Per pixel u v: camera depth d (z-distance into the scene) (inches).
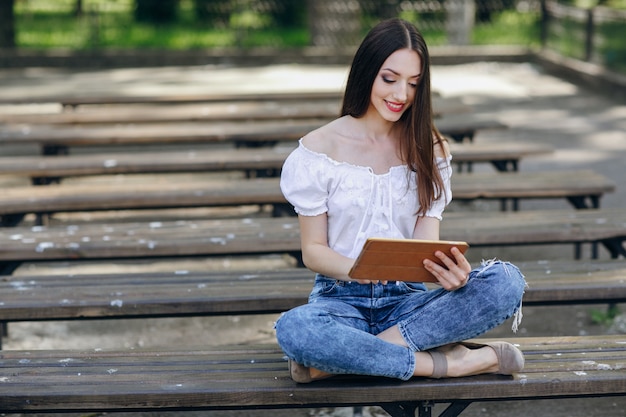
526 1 685.9
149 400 122.0
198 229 191.8
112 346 188.7
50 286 160.4
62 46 694.5
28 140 280.4
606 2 735.7
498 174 237.3
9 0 674.2
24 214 213.6
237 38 697.6
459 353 124.9
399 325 124.2
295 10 734.5
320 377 123.3
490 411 159.0
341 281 127.7
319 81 511.2
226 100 372.8
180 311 152.0
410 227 131.1
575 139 388.2
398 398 122.6
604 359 131.4
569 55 590.2
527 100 498.0
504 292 122.4
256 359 133.1
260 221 199.2
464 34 671.8
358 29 674.2
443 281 119.9
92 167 246.8
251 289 157.2
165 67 652.1
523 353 133.9
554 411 158.6
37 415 156.6
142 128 298.4
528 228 189.3
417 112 126.5
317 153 126.8
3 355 135.7
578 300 156.8
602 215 201.3
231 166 251.6
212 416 158.1
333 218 128.0
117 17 738.2
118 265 236.2
